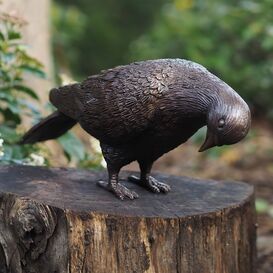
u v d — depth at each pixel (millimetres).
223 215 5145
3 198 5082
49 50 9031
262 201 9258
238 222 5309
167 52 14594
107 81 4949
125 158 5121
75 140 6691
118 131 4902
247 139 12352
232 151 11969
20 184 5301
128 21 22750
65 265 4812
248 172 11094
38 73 6738
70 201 4973
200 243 5035
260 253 7660
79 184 5414
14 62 6922
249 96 13727
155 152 5145
